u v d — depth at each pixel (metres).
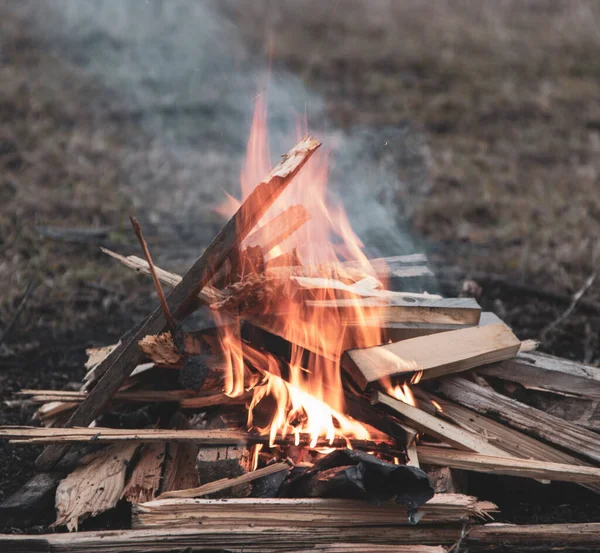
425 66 11.76
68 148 8.05
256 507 2.81
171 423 3.41
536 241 6.50
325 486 2.82
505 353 3.27
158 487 3.07
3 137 8.14
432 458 3.04
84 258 5.84
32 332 4.86
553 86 11.03
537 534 2.84
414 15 14.44
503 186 7.75
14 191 6.95
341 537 2.79
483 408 3.18
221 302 3.00
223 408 3.34
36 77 10.23
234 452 3.00
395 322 3.27
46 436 3.07
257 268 3.16
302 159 2.91
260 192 2.85
